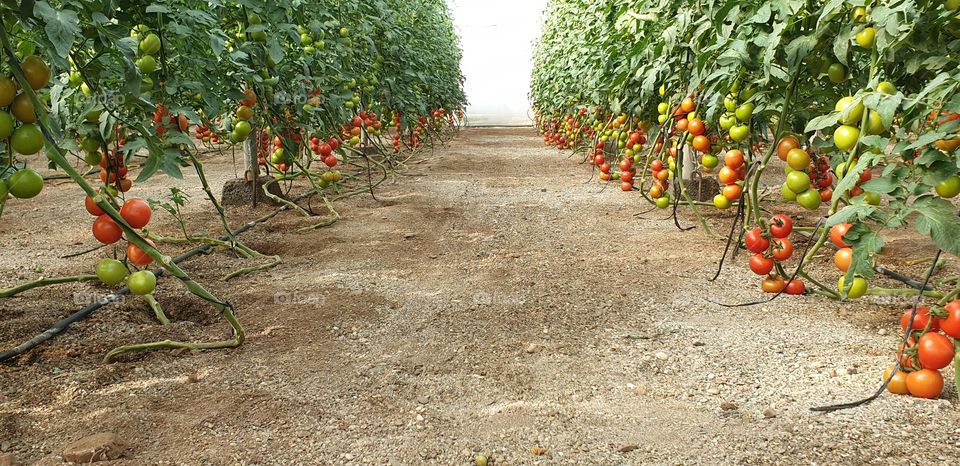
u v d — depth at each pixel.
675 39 3.78
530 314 3.13
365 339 2.84
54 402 2.25
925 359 2.03
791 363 2.55
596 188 7.00
